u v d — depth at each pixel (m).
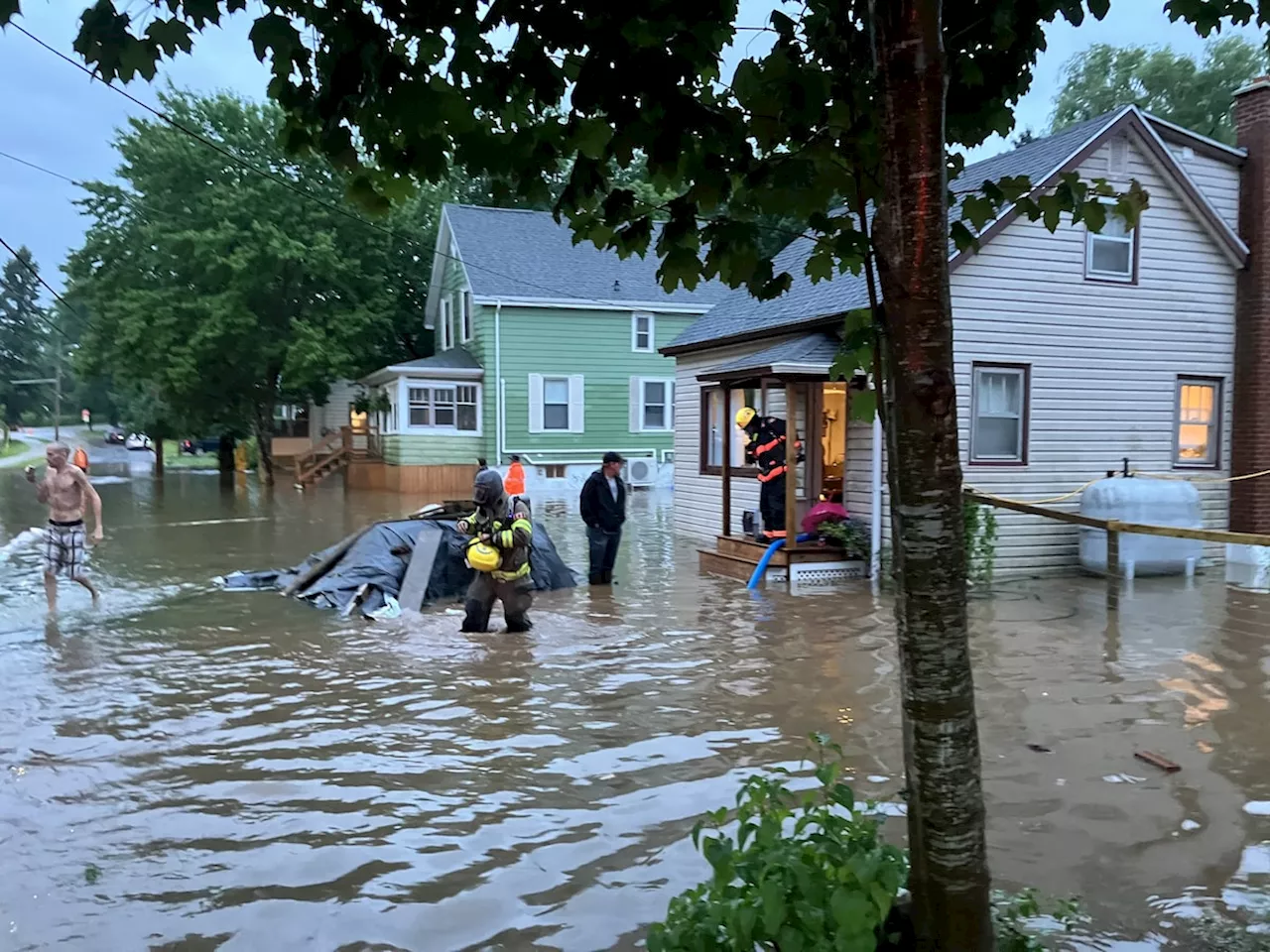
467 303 27.55
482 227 27.81
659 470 26.83
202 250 25.84
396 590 10.15
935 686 2.42
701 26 2.75
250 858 4.07
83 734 5.77
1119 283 12.45
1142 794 4.68
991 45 3.13
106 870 3.97
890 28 2.27
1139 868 3.87
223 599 10.37
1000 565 12.02
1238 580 11.63
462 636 8.54
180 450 53.66
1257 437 12.96
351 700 6.48
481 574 8.65
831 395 13.42
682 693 6.61
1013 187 3.41
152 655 7.78
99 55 2.71
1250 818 4.38
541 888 3.79
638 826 4.38
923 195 2.29
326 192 27.89
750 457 14.27
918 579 2.41
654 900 3.67
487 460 26.14
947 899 2.43
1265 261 12.84
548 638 8.44
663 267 3.33
